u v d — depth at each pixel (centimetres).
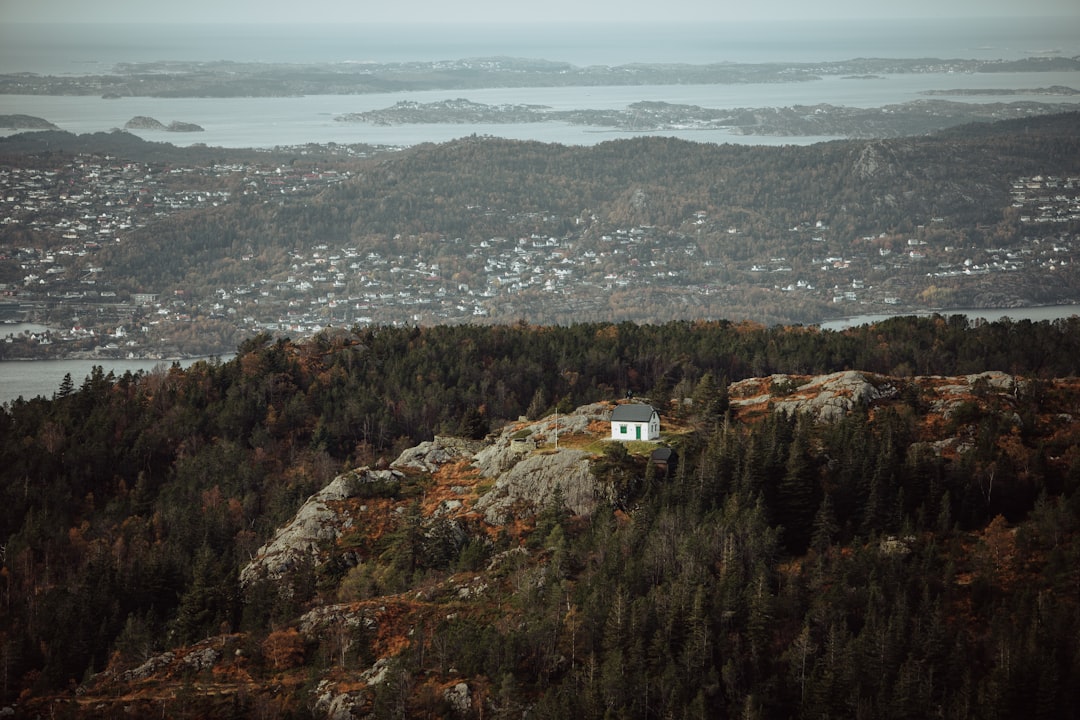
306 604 15088
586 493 15375
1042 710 11500
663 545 13838
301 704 12788
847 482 15200
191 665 14062
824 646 12550
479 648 12938
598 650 12812
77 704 13462
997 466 15300
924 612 12875
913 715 11606
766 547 13800
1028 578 13500
